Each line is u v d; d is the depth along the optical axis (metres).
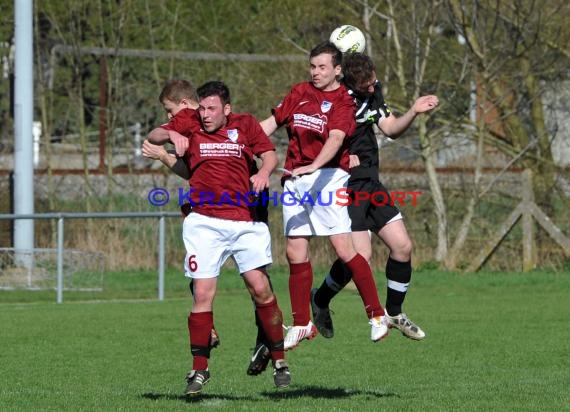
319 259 66.06
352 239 27.88
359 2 68.44
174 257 67.31
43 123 76.19
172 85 29.03
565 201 68.44
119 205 70.88
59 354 36.12
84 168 73.50
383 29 71.25
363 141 27.72
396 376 32.03
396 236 27.80
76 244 67.25
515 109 69.62
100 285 58.47
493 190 68.19
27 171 62.34
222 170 24.88
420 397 26.95
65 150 85.94
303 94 26.28
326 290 28.47
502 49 67.94
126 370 32.72
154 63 77.00
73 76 78.69
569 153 73.69
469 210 66.94
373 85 27.47
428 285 61.69
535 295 57.19
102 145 77.44
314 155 26.08
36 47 77.56
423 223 67.94
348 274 28.11
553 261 67.69
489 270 68.06
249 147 25.06
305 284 26.41
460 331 42.69
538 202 68.44
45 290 57.94
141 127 79.38
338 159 26.23
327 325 28.97
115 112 75.38
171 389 28.77
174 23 78.69
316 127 25.81
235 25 79.44
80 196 72.94
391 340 40.47
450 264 67.19
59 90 79.81
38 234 68.69
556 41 68.88
